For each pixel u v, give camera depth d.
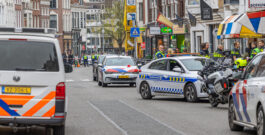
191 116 21.92
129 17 71.62
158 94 30.34
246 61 28.44
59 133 15.98
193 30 65.25
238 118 16.88
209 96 25.58
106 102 29.08
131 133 17.36
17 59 15.30
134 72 43.72
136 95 34.28
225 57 33.31
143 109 25.03
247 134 16.83
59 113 15.30
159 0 83.81
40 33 15.67
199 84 27.62
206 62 29.16
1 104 15.14
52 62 15.38
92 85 47.28
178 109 24.81
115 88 42.34
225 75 24.38
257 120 14.95
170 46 80.38
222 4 56.84
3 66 15.24
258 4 36.31
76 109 25.34
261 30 36.28
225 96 24.61
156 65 30.80
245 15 36.53
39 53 15.38
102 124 19.75
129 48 90.44
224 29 37.91
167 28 69.56
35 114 15.22
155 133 17.27
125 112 23.78
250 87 15.60
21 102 15.16
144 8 96.88
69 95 34.59
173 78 29.23
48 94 15.27
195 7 64.12
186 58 29.47
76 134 17.31
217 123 19.62
